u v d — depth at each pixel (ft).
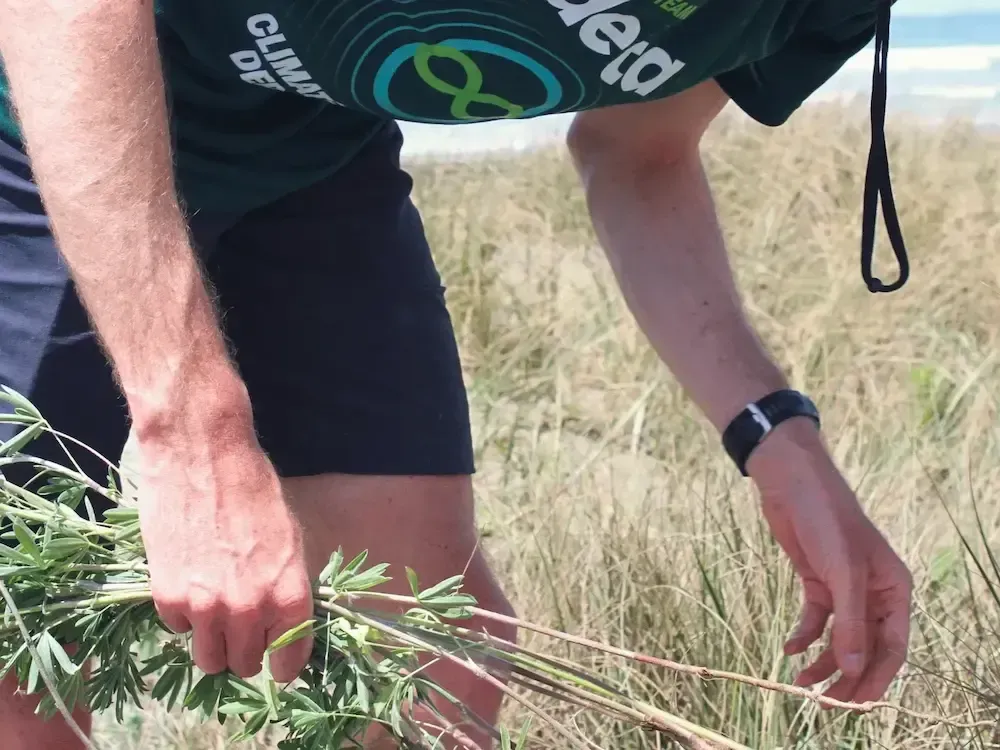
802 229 13.60
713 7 3.88
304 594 3.28
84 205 3.29
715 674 3.68
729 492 7.27
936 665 5.86
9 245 4.31
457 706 3.76
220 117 4.76
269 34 4.10
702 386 5.23
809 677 4.89
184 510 3.23
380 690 3.60
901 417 9.16
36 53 3.35
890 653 4.71
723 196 15.15
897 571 4.73
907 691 5.86
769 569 6.31
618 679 5.97
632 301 5.45
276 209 5.19
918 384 9.79
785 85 4.84
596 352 11.19
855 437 8.69
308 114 4.89
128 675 3.84
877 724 5.58
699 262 5.36
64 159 3.31
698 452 8.65
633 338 11.03
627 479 8.38
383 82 4.19
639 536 6.88
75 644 4.23
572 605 6.57
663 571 6.58
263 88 4.65
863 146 15.80
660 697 5.83
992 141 17.63
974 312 11.44
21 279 4.30
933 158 15.78
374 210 5.32
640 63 4.03
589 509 7.59
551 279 13.00
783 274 12.48
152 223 3.32
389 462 5.16
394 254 5.33
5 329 4.33
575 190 16.39
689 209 5.43
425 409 5.25
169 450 3.26
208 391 3.29
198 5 4.14
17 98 3.43
